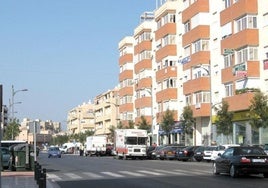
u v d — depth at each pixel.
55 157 63.38
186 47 61.47
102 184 20.12
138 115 81.19
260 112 38.78
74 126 167.75
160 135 72.25
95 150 71.62
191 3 60.44
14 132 87.12
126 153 51.47
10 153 29.36
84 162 43.22
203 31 56.69
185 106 57.59
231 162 22.53
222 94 52.53
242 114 46.91
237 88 48.31
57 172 28.66
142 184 19.75
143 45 80.12
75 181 22.00
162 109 70.38
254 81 46.03
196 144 58.59
